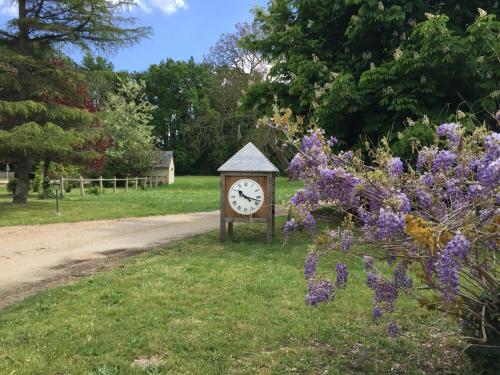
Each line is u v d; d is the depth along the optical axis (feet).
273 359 14.19
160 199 73.56
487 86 32.01
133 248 32.45
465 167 10.61
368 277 12.17
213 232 37.37
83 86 65.51
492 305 10.97
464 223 9.27
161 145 257.96
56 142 54.13
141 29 63.77
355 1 34.42
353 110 33.94
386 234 10.11
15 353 14.60
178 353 14.57
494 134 9.78
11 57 54.85
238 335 15.96
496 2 37.58
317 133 12.17
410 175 11.57
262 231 37.50
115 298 19.86
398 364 13.91
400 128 35.45
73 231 40.86
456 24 37.63
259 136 105.19
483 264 10.61
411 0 35.53
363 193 11.05
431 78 32.76
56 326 16.76
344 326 16.84
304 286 21.52
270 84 43.96
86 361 14.06
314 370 13.56
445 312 11.69
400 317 17.04
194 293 20.48
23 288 22.68
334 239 12.36
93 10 59.26
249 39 46.21
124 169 137.69
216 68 133.18
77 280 23.61
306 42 40.19
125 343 15.24
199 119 145.28
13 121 58.54
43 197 75.61
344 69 37.81
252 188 32.94
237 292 20.59
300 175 11.84
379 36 37.73
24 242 35.45
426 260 10.33
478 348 11.43
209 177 212.23
